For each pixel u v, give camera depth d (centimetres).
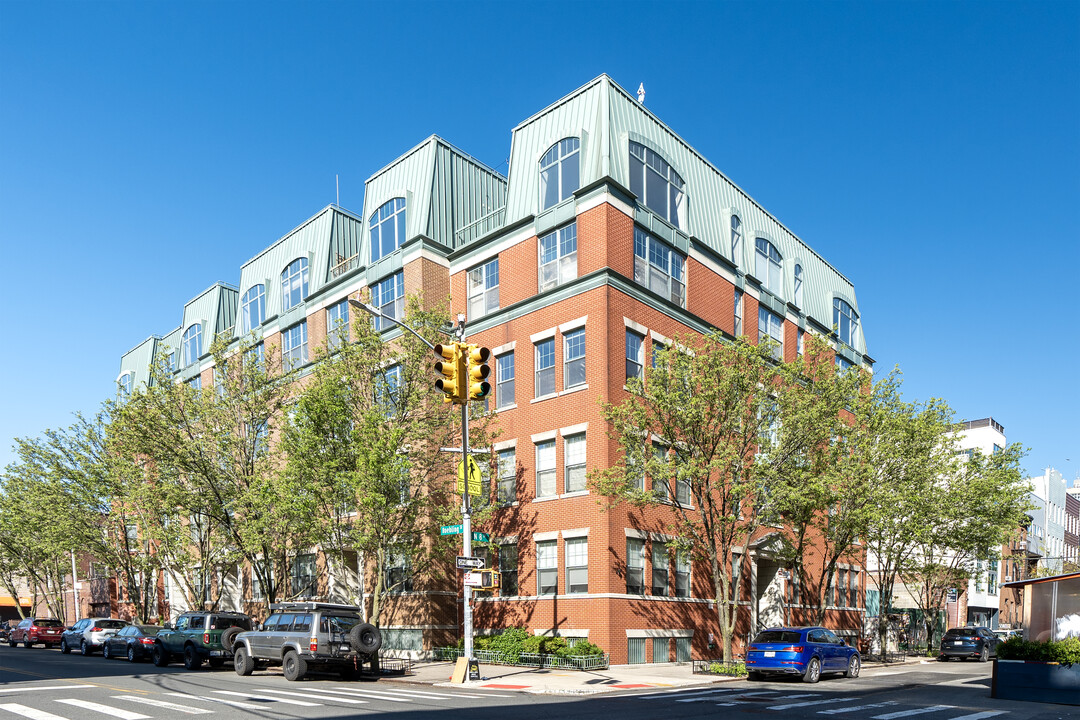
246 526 2998
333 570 3488
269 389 3331
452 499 3062
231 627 2661
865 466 3033
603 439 2856
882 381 3294
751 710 1628
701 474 2567
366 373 2806
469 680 2189
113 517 3859
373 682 2275
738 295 3806
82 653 3834
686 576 3136
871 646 4162
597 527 2823
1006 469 3428
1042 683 1894
